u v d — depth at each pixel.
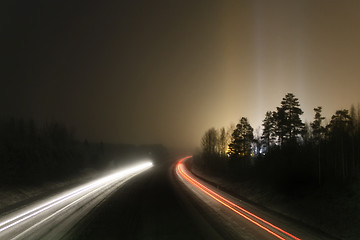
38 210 16.09
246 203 19.48
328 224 12.29
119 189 27.16
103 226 12.50
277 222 13.48
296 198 16.77
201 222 13.45
